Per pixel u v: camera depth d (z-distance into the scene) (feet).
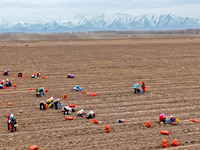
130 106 95.14
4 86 128.47
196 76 152.56
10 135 69.77
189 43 426.10
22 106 96.07
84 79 145.07
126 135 68.85
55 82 137.49
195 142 64.44
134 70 173.88
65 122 79.25
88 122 79.20
